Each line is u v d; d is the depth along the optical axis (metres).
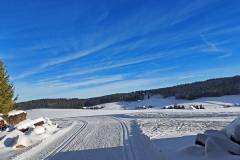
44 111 81.88
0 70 39.19
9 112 38.78
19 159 14.89
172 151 13.14
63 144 19.17
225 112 47.94
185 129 23.80
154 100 168.50
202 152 11.43
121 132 23.77
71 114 72.12
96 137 21.61
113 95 175.00
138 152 14.27
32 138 21.45
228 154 10.38
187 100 157.75
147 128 26.16
